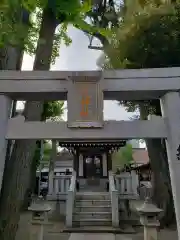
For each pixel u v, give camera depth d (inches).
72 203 427.5
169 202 384.8
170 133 174.1
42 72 183.0
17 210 209.3
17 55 257.8
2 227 199.8
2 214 203.3
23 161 219.6
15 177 213.0
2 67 232.5
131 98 197.6
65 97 192.7
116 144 641.6
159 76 182.1
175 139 172.9
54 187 533.3
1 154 170.9
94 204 474.0
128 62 281.4
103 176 713.0
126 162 1196.5
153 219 241.3
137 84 181.2
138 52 266.1
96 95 178.7
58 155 1081.4
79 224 417.1
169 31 249.1
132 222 446.9
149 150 429.7
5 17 171.6
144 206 245.4
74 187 486.3
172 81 181.0
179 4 249.6
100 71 181.3
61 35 273.6
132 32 265.3
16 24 183.6
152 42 255.1
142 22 258.2
